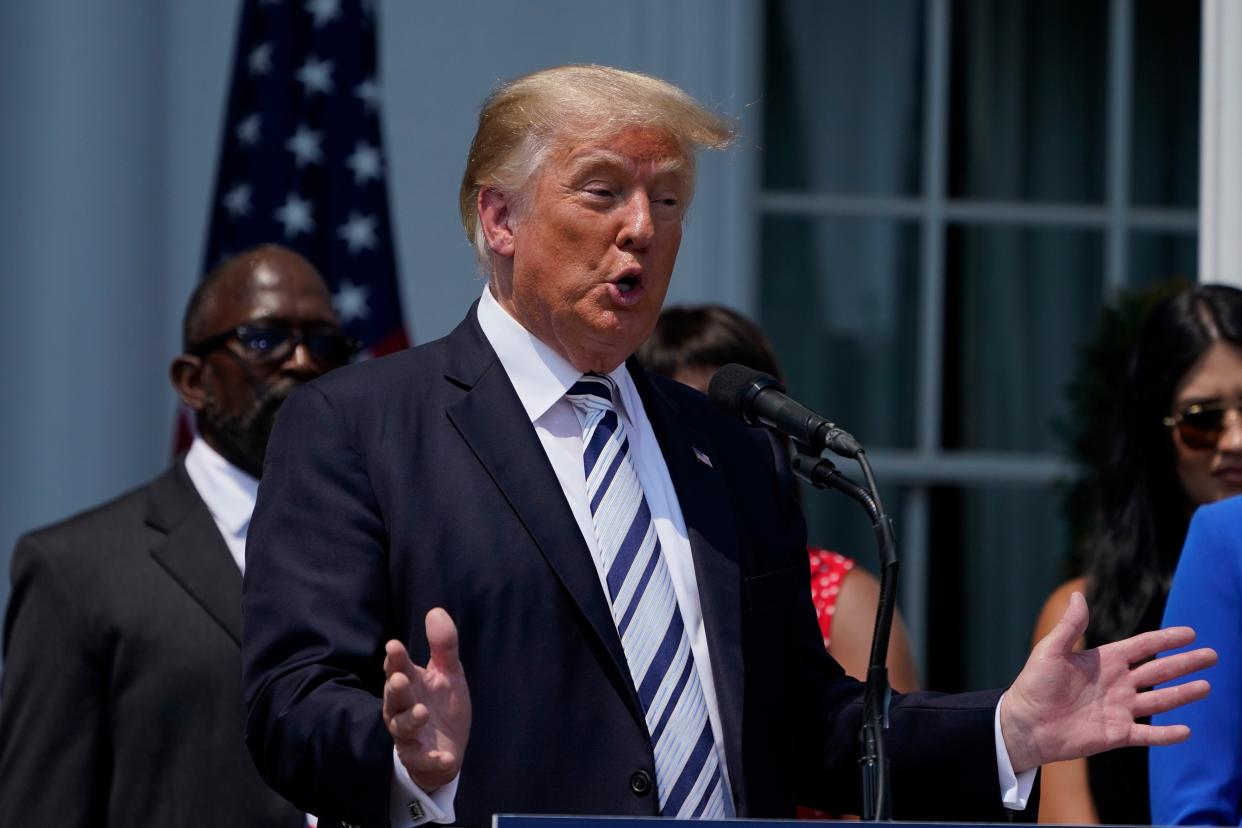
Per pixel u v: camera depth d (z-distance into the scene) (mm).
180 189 21797
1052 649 9156
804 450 9422
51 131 21438
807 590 10344
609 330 9297
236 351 13906
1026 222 26094
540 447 9414
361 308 20844
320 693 8531
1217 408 13680
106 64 21578
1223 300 13906
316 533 9094
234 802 12320
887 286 25891
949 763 9305
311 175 21094
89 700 12594
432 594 8969
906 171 25953
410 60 22203
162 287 21641
